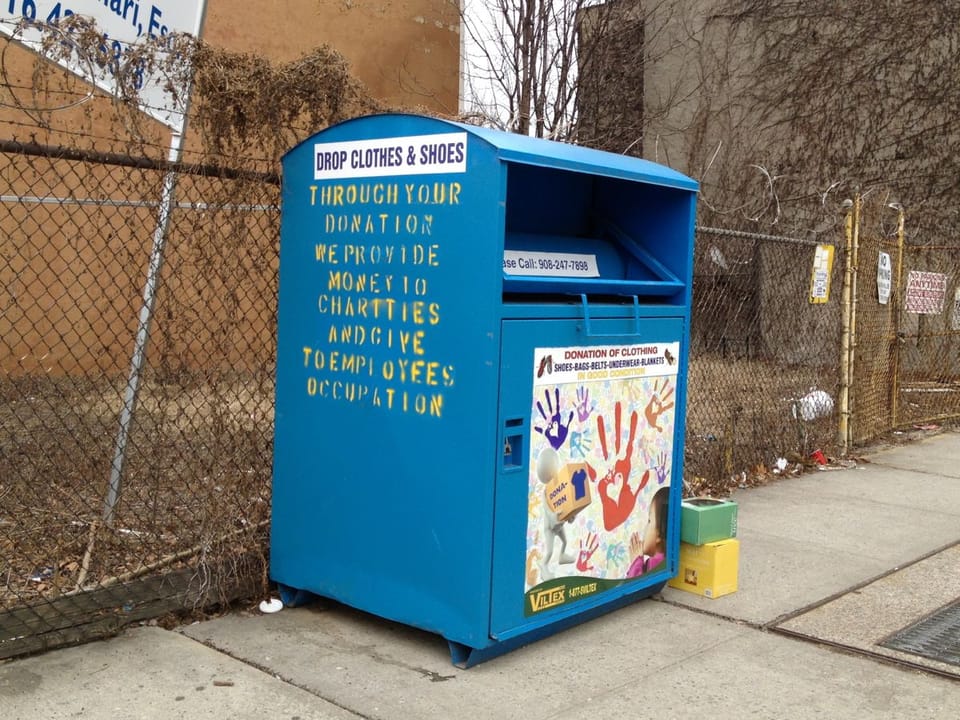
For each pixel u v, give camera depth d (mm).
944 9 14102
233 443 4664
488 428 3705
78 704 3455
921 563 5484
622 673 3873
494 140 3701
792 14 15336
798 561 5477
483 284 3703
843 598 4855
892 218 14086
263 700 3537
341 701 3553
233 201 4453
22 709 3400
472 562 3766
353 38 13156
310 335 4324
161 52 4227
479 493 3730
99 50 4043
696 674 3883
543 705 3564
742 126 15938
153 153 4738
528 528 3916
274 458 4508
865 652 4133
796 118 15398
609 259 4719
